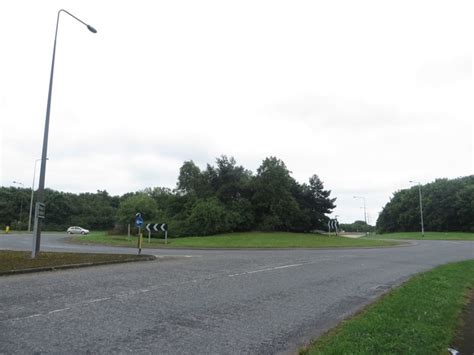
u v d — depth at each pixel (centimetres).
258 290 1168
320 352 619
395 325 784
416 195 11494
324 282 1370
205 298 1027
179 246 3531
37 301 929
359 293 1198
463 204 9906
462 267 1983
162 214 6919
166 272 1486
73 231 7638
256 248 3453
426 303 1016
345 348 632
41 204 1886
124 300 966
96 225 11825
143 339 682
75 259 1778
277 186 6456
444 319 870
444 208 10525
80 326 739
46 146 1964
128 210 6800
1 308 855
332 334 735
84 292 1051
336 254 2639
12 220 11062
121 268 1602
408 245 4334
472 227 10006
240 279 1357
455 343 718
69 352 607
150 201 7112
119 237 5153
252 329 776
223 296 1062
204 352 634
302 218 6681
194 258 2116
